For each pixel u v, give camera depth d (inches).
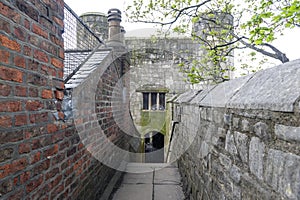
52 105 59.0
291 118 29.7
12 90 42.0
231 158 52.1
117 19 171.0
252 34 91.5
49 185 56.7
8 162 40.6
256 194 38.8
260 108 37.6
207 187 75.4
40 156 52.3
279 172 31.8
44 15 54.5
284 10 76.9
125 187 132.9
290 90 32.3
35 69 50.4
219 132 62.6
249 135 42.3
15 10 42.9
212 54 147.5
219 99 64.2
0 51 38.8
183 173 138.1
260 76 48.9
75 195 76.7
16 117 43.1
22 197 44.8
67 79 89.0
